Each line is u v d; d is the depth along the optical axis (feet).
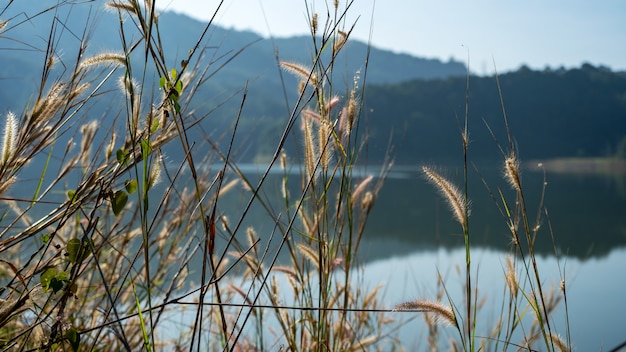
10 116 5.47
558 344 6.37
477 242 38.01
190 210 9.75
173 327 11.76
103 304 9.46
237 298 11.44
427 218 69.21
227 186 9.88
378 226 60.80
